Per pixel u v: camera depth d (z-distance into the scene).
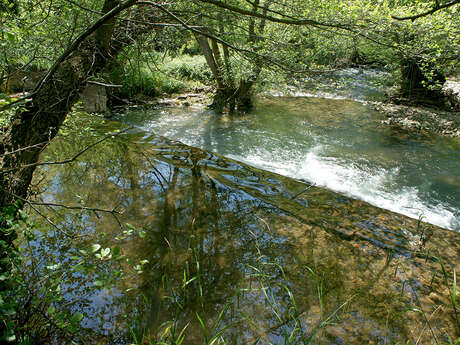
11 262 1.93
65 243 2.90
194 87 11.63
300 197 4.18
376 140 7.11
